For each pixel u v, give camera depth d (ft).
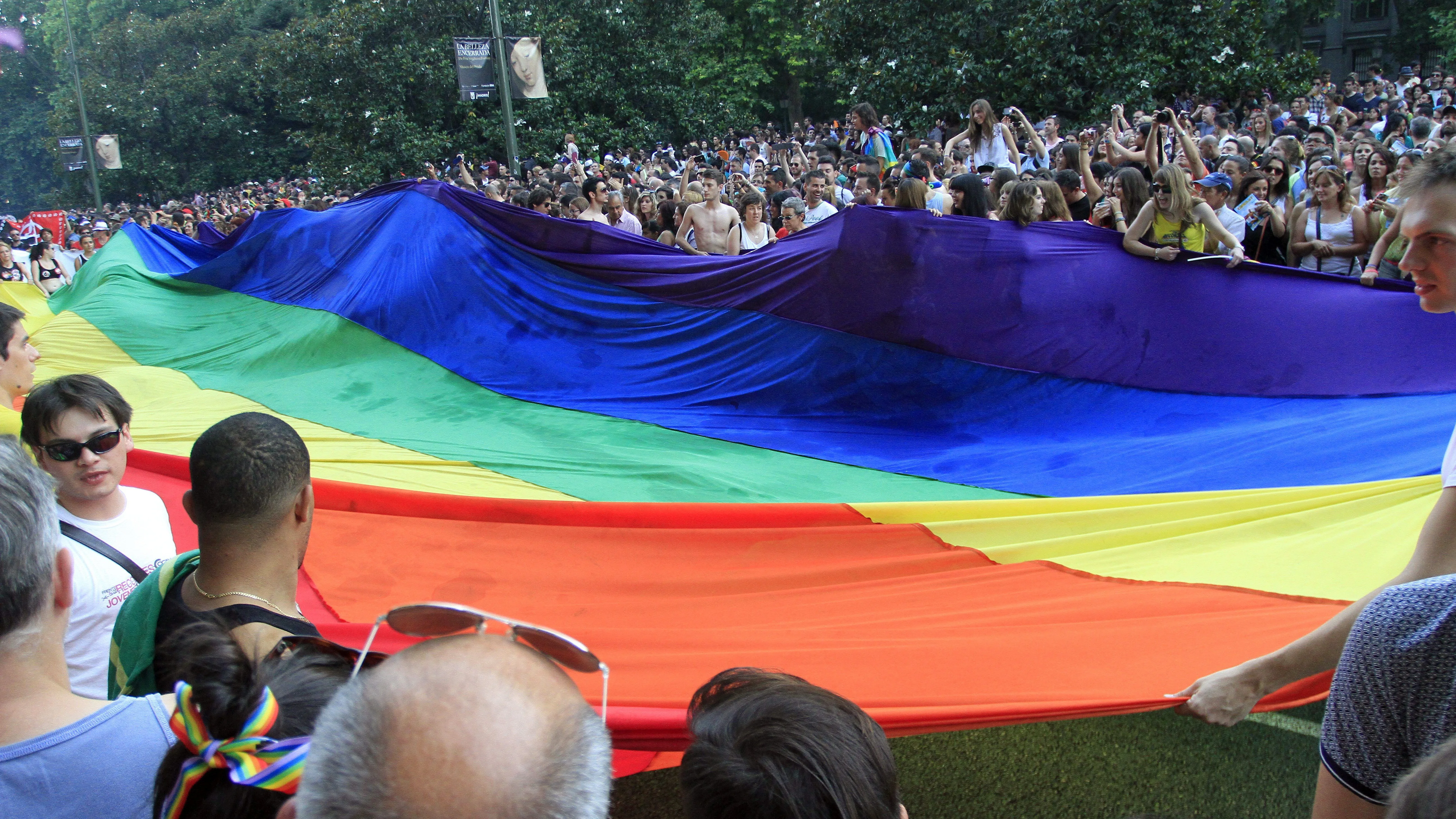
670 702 8.23
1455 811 2.89
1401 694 4.65
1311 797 11.04
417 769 2.96
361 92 84.23
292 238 30.07
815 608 11.91
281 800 4.43
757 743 4.51
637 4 89.71
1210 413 17.94
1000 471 17.24
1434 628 4.58
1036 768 11.87
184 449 18.38
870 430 19.81
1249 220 24.45
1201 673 9.02
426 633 4.23
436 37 82.99
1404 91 62.08
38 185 174.09
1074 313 19.33
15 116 170.09
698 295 22.43
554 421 21.26
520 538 13.50
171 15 146.20
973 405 19.66
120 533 9.82
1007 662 9.62
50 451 9.27
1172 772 11.63
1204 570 11.94
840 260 20.45
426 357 24.76
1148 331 18.86
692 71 98.07
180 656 4.46
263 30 142.31
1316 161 22.67
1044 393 19.36
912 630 10.73
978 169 33.09
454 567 12.80
